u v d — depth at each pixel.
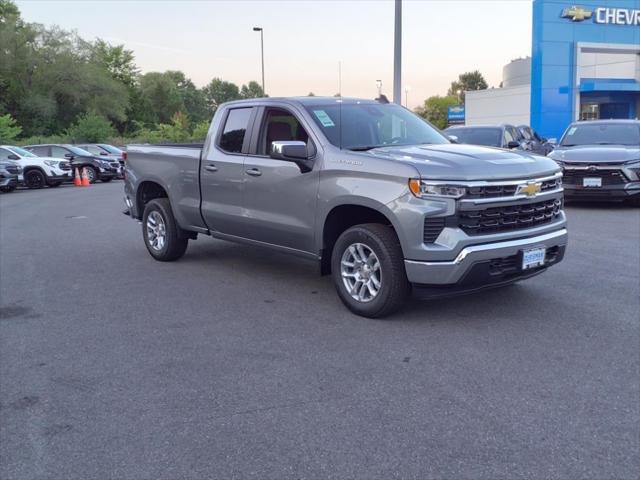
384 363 4.39
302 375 4.23
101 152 28.97
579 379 4.05
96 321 5.54
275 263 7.77
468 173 4.75
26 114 54.97
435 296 4.92
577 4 29.30
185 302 6.09
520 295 5.96
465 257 4.73
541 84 29.64
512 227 5.04
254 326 5.30
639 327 5.01
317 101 6.15
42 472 3.13
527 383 4.01
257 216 6.23
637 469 3.02
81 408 3.82
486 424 3.48
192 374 4.30
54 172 23.61
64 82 56.72
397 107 6.70
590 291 6.06
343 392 3.94
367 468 3.08
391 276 5.05
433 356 4.50
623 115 35.59
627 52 30.64
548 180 5.27
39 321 5.57
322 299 6.08
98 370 4.41
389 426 3.49
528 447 3.23
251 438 3.40
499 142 13.42
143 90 85.69
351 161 5.25
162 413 3.73
